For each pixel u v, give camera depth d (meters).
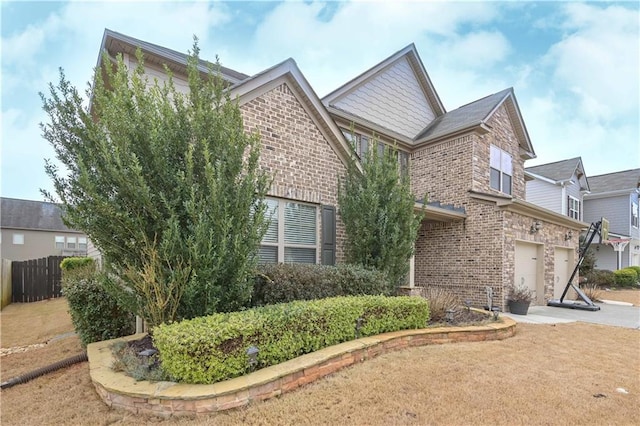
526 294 9.77
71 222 3.94
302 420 3.00
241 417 3.01
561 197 19.47
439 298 7.46
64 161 4.07
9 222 27.50
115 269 4.20
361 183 7.79
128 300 4.19
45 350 5.74
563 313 9.87
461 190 11.26
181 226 4.14
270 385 3.41
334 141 7.89
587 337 6.51
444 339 5.69
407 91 13.27
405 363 4.47
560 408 3.36
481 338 5.98
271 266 5.55
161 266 3.92
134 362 3.75
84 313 5.32
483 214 10.53
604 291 17.56
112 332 5.48
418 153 12.72
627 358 5.10
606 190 22.91
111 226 3.88
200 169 4.28
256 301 5.12
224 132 4.46
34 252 28.28
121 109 3.94
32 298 13.51
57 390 3.82
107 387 3.27
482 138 11.70
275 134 6.85
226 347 3.42
